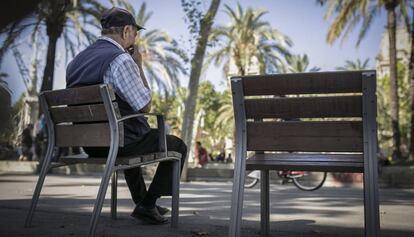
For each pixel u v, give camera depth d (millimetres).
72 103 2951
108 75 3025
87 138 2898
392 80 22234
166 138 3260
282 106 2338
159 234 3068
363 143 2191
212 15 13125
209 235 3080
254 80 2361
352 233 3418
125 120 2988
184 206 5426
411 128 20906
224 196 6938
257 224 3816
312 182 9703
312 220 4203
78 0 18438
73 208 4773
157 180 3381
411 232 3537
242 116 2412
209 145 53688
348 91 2219
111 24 3221
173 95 31750
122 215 4188
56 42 18703
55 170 14898
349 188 10508
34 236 2939
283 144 2352
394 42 22172
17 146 17109
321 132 2287
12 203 5227
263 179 3168
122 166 2734
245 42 30422
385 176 12281
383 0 21641
